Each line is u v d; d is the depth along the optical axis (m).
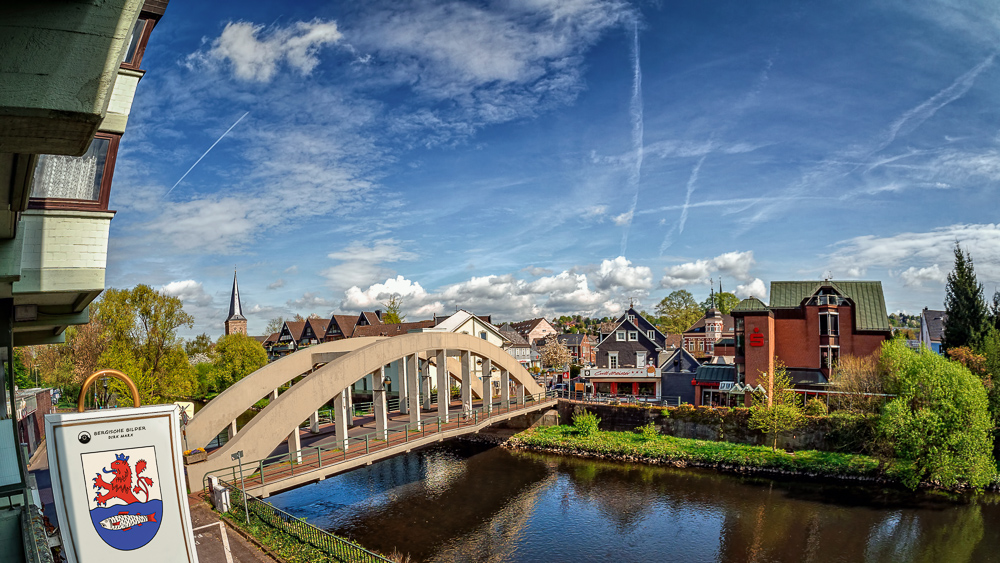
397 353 24.52
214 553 14.06
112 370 7.73
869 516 24.94
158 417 7.83
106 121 11.99
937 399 27.25
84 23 4.61
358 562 13.59
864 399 32.47
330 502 28.20
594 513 26.38
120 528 7.38
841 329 39.09
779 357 40.47
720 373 44.12
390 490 30.25
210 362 66.06
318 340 75.88
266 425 19.20
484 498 28.72
